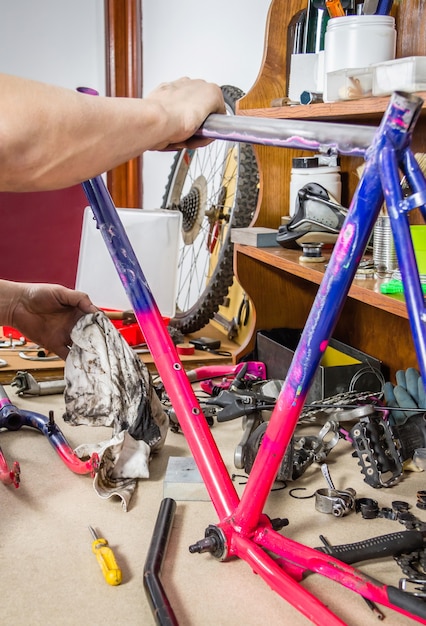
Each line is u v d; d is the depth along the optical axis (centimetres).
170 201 203
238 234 136
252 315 143
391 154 56
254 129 67
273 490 88
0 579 68
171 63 222
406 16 113
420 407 105
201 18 203
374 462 89
